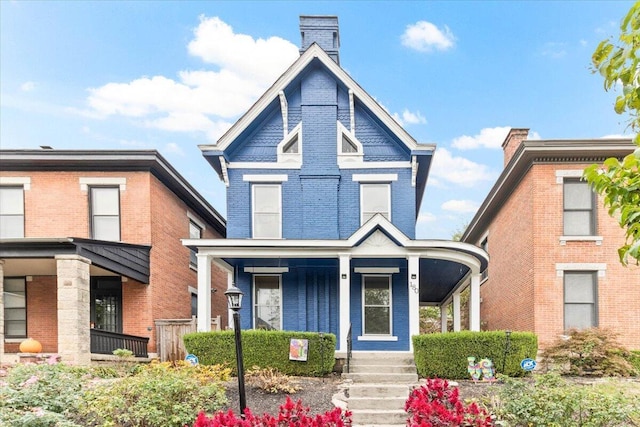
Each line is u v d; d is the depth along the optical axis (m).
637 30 3.02
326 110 14.95
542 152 14.20
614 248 14.08
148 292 14.66
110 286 14.91
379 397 9.24
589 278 14.25
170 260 16.34
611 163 3.36
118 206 14.94
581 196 14.51
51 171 14.95
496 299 19.06
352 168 14.82
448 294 18.92
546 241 14.23
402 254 12.62
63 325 11.34
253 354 11.23
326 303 14.35
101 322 14.80
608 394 7.03
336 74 14.77
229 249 12.80
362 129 15.00
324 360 11.26
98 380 8.50
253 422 4.70
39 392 7.30
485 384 10.09
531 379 10.46
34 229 14.77
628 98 3.20
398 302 14.29
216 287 20.09
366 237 12.63
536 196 14.36
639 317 13.83
